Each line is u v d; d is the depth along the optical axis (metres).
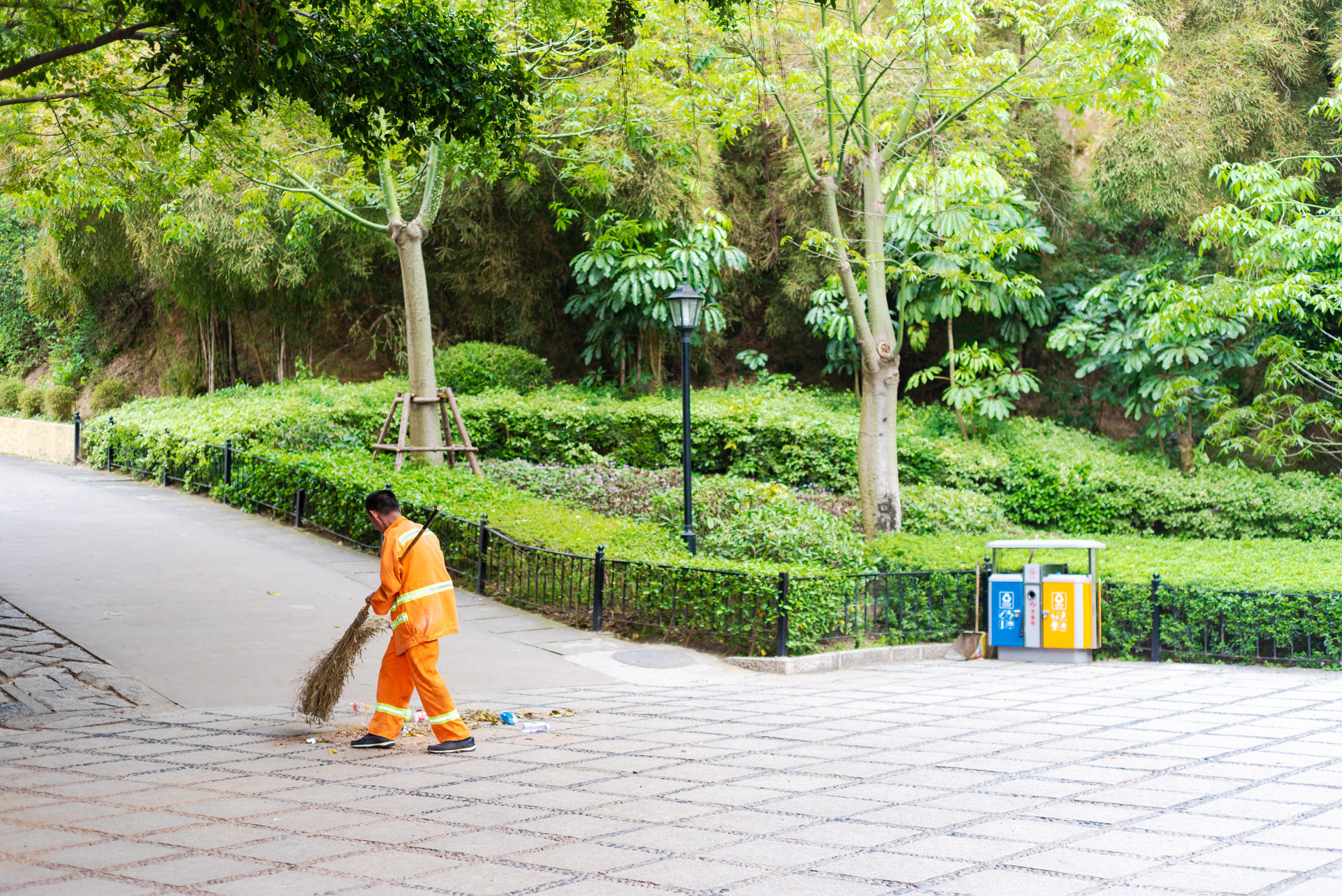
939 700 7.47
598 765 5.41
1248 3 16.75
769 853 4.00
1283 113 16.44
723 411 17.41
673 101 12.91
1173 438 18.31
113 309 23.73
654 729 6.38
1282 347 14.62
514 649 9.10
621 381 19.66
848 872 3.78
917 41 12.01
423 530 5.92
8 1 7.99
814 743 5.97
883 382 13.24
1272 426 16.38
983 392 17.61
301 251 18.78
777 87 12.66
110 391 21.52
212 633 8.69
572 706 7.19
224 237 17.58
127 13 7.16
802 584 9.17
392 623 5.80
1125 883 3.66
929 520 14.34
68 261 19.23
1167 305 14.62
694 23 13.09
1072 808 4.60
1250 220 13.31
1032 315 18.47
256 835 4.20
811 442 16.80
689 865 3.87
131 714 6.61
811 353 21.88
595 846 4.09
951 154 15.24
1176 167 16.34
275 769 5.30
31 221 21.50
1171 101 16.17
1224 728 6.38
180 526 13.25
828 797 4.79
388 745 5.80
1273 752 5.68
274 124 13.56
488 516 11.79
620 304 17.81
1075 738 6.09
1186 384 16.19
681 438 17.05
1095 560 9.83
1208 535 15.14
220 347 21.42
